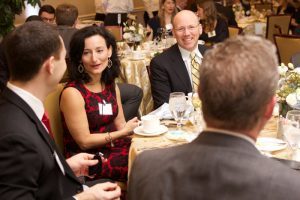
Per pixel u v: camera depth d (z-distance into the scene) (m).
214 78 0.84
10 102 1.39
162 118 2.22
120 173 2.26
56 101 2.41
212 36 5.34
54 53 1.42
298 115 1.67
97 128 2.38
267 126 2.03
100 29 2.35
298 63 3.34
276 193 0.78
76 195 1.53
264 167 0.81
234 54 0.85
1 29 4.43
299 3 8.01
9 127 1.31
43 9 5.52
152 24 5.81
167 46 4.84
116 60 2.45
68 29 4.21
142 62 4.11
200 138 0.89
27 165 1.29
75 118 2.26
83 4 7.98
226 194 0.80
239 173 0.81
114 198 1.58
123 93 2.94
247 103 0.82
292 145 1.68
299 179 0.80
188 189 0.83
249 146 0.85
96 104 2.34
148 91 4.11
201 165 0.84
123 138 2.41
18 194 1.27
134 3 8.77
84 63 2.31
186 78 2.92
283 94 1.86
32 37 1.39
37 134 1.38
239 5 7.77
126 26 5.04
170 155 0.91
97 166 2.16
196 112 2.05
